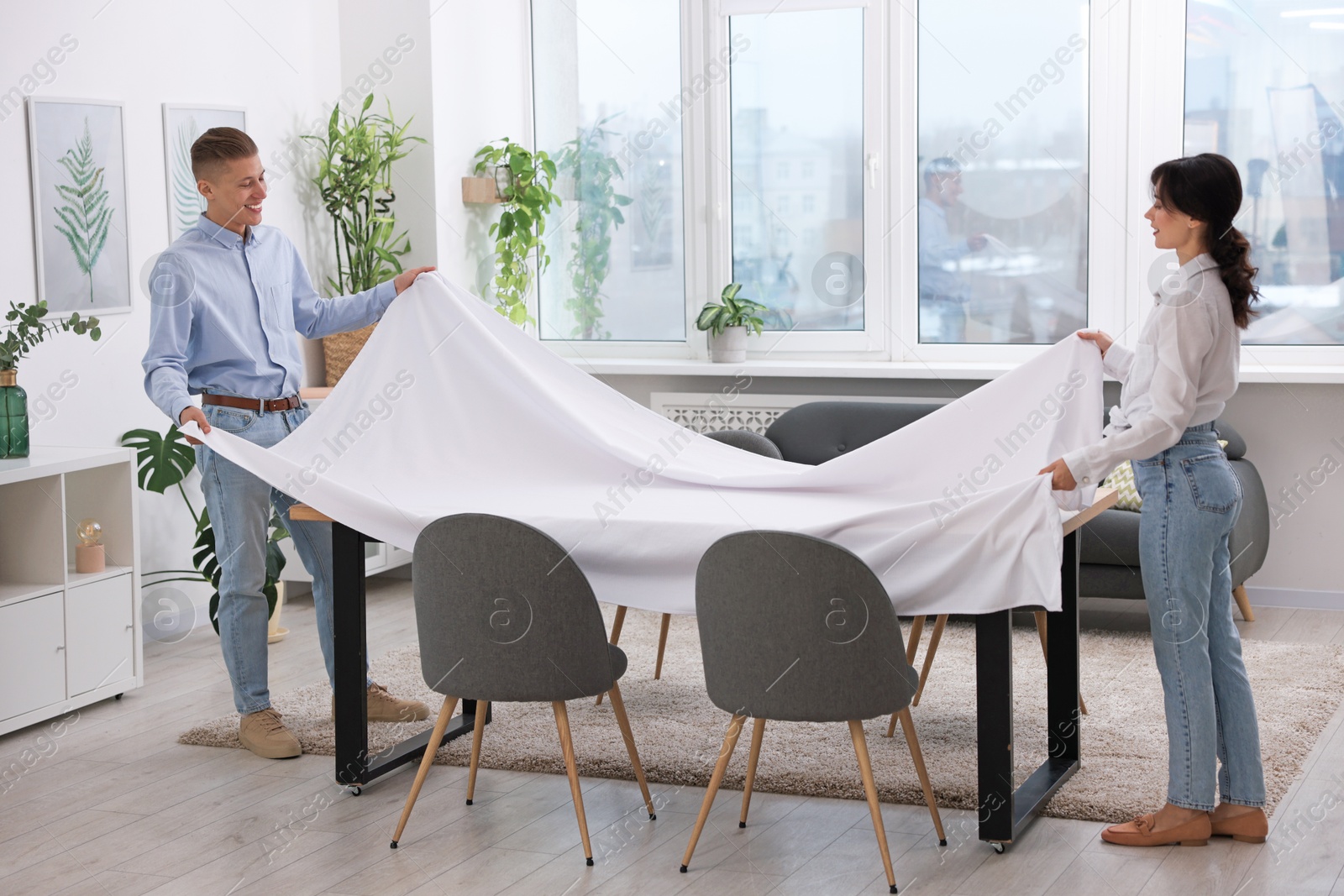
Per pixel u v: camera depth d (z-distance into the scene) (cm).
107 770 364
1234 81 538
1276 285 539
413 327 375
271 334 376
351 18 582
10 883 291
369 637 500
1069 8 559
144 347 486
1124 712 393
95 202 463
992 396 334
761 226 617
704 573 283
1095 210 562
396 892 283
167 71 493
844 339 607
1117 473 491
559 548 291
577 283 653
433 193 580
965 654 465
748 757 345
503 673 298
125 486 427
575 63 640
